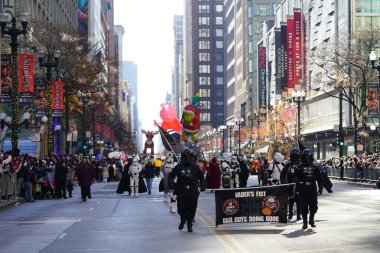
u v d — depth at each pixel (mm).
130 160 34719
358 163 50062
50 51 57312
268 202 17234
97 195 36781
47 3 72750
